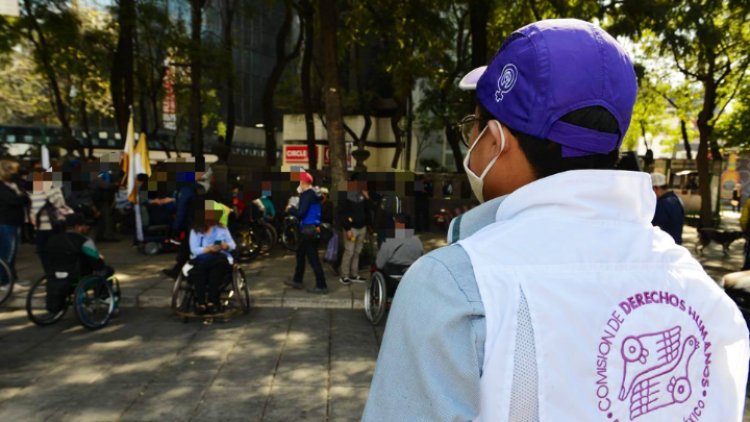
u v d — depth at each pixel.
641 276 0.76
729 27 10.73
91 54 14.43
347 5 11.84
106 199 10.82
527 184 0.80
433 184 14.02
